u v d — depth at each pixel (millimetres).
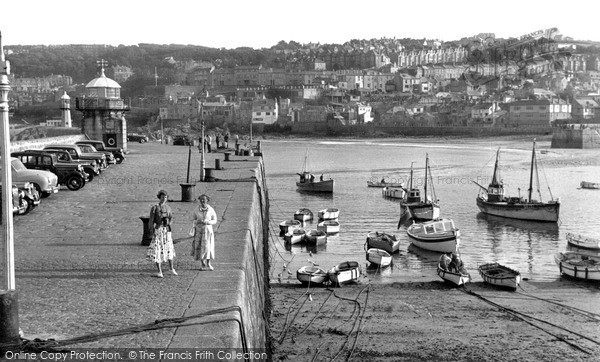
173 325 11477
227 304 12773
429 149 175625
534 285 36094
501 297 33031
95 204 28391
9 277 11297
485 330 27359
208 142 74500
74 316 12109
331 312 29594
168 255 15273
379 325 27672
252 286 17672
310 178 89438
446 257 37625
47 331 11289
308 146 195125
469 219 64750
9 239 11305
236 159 59875
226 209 26438
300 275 35062
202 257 15586
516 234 56000
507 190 87688
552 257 45625
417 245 48125
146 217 19047
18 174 29750
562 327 27938
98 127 68062
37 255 17562
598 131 174500
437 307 30844
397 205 73188
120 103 68562
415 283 36156
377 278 37656
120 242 19531
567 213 68562
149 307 12633
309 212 62688
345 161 137500
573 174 107875
